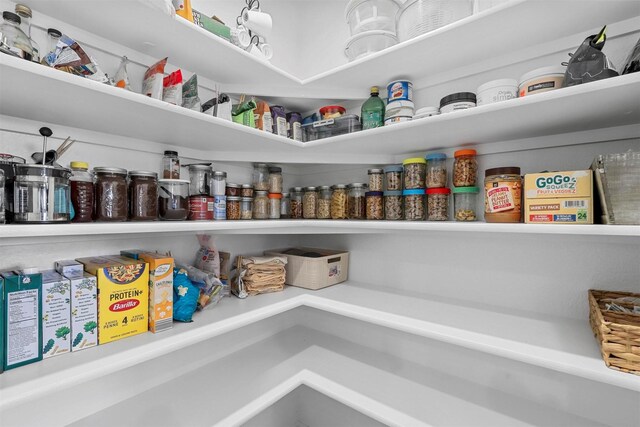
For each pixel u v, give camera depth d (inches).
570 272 40.8
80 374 26.7
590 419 39.8
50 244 35.8
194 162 50.6
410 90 47.3
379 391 45.9
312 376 49.5
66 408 37.5
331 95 56.2
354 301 49.0
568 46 38.4
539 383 43.3
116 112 32.5
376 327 59.4
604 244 38.6
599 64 28.5
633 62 28.3
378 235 59.6
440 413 41.2
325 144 49.3
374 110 50.1
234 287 52.6
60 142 36.2
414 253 54.9
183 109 33.5
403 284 56.3
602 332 28.0
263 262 54.1
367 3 47.1
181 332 36.1
